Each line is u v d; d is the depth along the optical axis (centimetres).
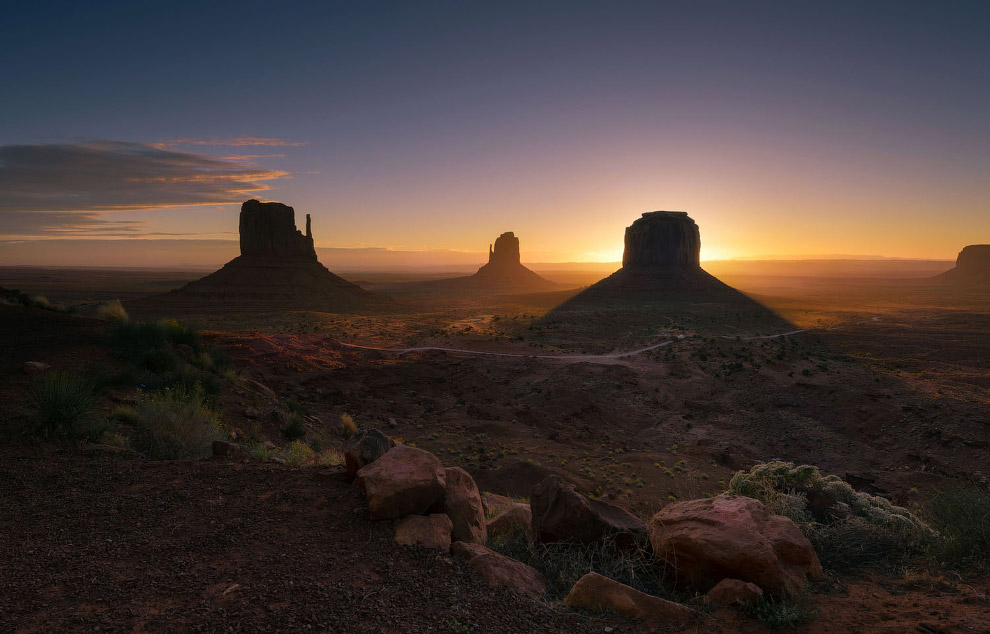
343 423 2419
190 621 343
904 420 4441
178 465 745
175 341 2034
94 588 390
